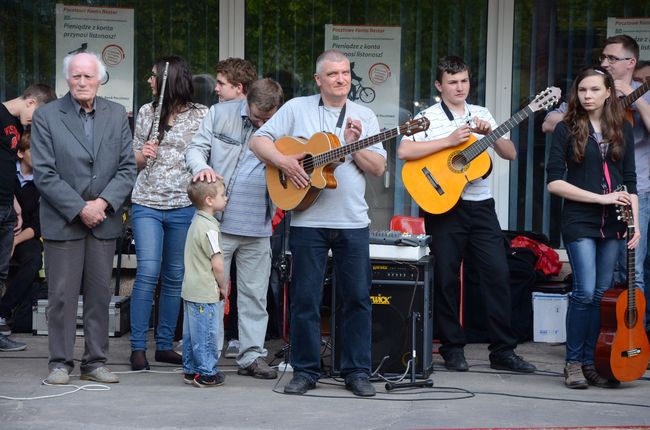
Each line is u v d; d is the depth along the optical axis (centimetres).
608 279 726
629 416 639
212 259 700
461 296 873
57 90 986
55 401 662
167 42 989
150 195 766
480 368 787
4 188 775
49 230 696
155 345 818
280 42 988
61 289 698
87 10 985
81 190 695
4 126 771
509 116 977
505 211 973
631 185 730
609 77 722
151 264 761
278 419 625
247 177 731
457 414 640
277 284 874
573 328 723
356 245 675
